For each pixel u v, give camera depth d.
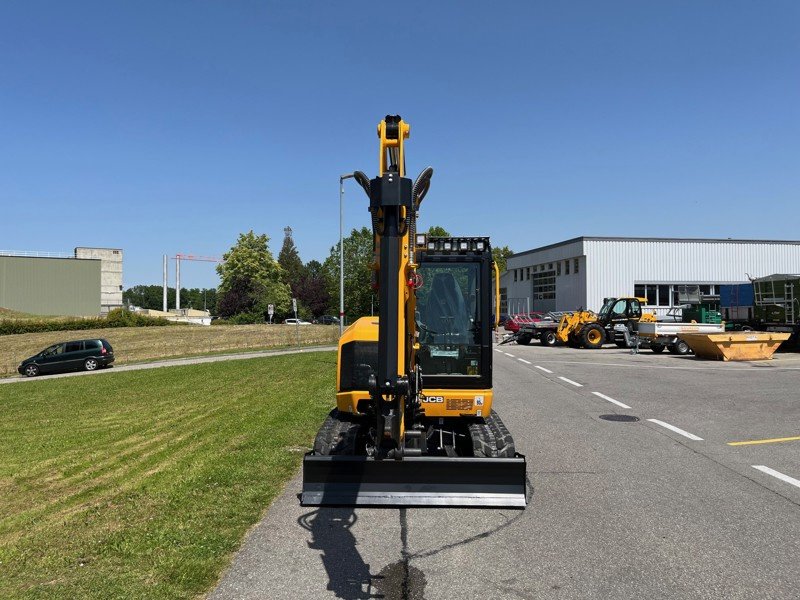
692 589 4.12
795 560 4.59
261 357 30.56
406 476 5.82
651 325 26.64
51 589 4.00
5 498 6.85
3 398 19.81
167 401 15.85
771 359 23.34
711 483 6.68
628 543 4.94
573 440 8.99
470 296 6.61
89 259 80.75
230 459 7.70
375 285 6.14
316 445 6.33
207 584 4.14
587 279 47.91
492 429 6.52
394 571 4.40
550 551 4.78
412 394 5.77
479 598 3.98
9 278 76.12
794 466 7.41
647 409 11.80
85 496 6.57
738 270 48.78
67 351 31.00
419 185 5.25
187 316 94.81
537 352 28.84
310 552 4.74
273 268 87.31
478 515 5.62
